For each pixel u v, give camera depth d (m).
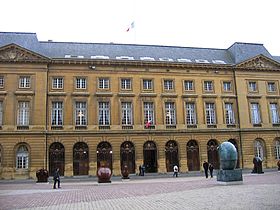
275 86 48.78
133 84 43.53
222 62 48.81
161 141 43.09
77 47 45.66
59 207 14.60
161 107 43.88
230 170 22.86
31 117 39.84
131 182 29.81
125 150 42.38
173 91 44.72
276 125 47.66
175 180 30.31
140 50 47.78
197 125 44.59
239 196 15.97
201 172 42.59
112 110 42.41
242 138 45.72
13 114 39.47
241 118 46.25
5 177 37.97
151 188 22.66
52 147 40.44
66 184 29.70
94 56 44.81
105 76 42.91
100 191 21.77
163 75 44.72
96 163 40.84
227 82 47.09
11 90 39.94
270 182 23.22
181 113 44.38
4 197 19.03
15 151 38.94
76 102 41.84
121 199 16.94
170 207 13.40
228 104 46.72
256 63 48.28
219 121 45.50
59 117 41.19
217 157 45.12
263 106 47.66
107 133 41.69
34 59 40.78
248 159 45.41
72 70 42.12
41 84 40.75
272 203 13.39
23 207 14.73
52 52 43.84
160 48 49.22
